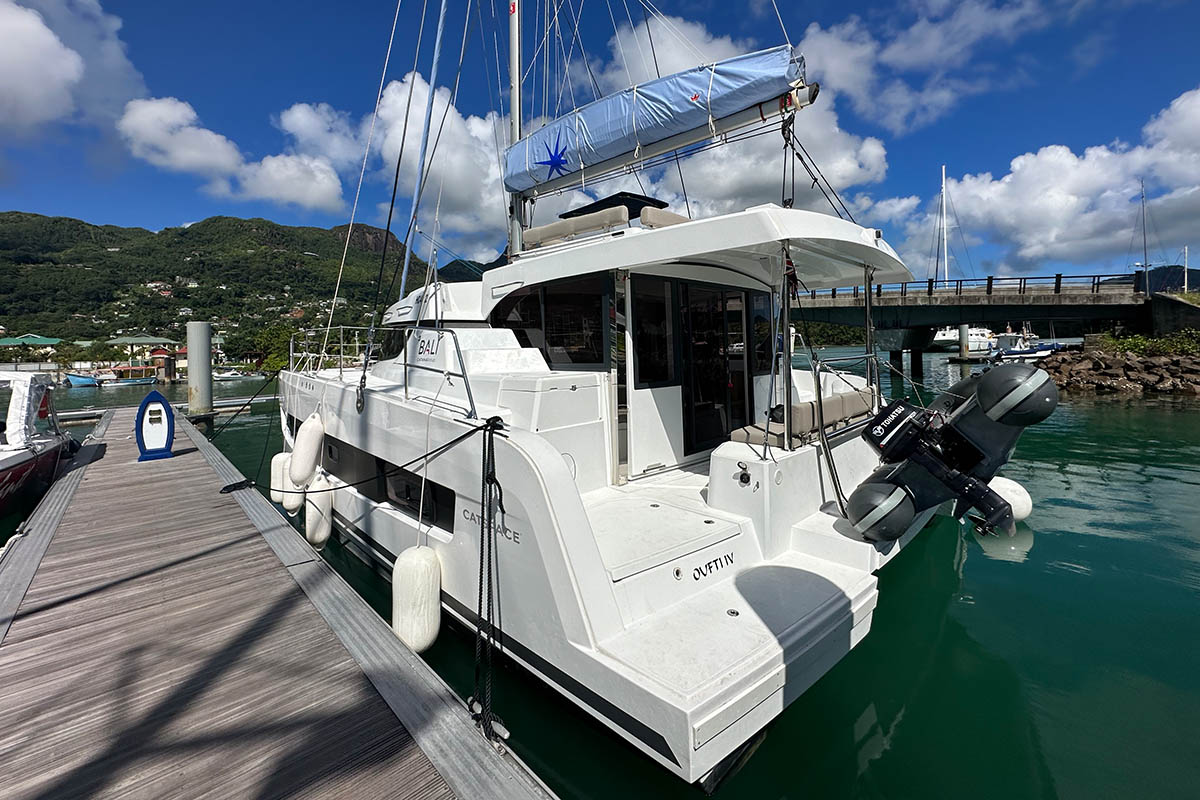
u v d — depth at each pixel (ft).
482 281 15.05
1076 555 15.62
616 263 11.24
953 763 8.34
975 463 10.07
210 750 7.30
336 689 8.63
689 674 6.70
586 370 12.93
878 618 12.61
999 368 9.69
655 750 6.52
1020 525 17.99
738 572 9.53
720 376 14.98
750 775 8.20
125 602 11.84
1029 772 8.06
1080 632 11.76
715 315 14.75
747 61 11.04
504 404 11.47
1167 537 16.72
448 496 11.02
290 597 12.07
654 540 9.11
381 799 6.45
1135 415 38.11
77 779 6.80
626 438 12.44
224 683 8.83
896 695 10.02
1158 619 12.16
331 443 18.13
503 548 8.90
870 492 9.73
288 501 19.99
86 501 20.04
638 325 12.66
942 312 69.00
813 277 15.28
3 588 12.59
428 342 14.82
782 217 9.32
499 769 6.91
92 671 9.23
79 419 46.85
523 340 14.43
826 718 9.46
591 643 7.39
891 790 7.86
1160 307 58.13
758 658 7.03
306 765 7.01
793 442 11.44
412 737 7.52
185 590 12.44
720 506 10.66
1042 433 32.96
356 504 15.07
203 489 21.77
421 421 11.44
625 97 13.20
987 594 13.51
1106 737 8.71
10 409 23.18
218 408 50.52
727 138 12.64
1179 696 9.62
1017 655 11.05
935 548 16.37
